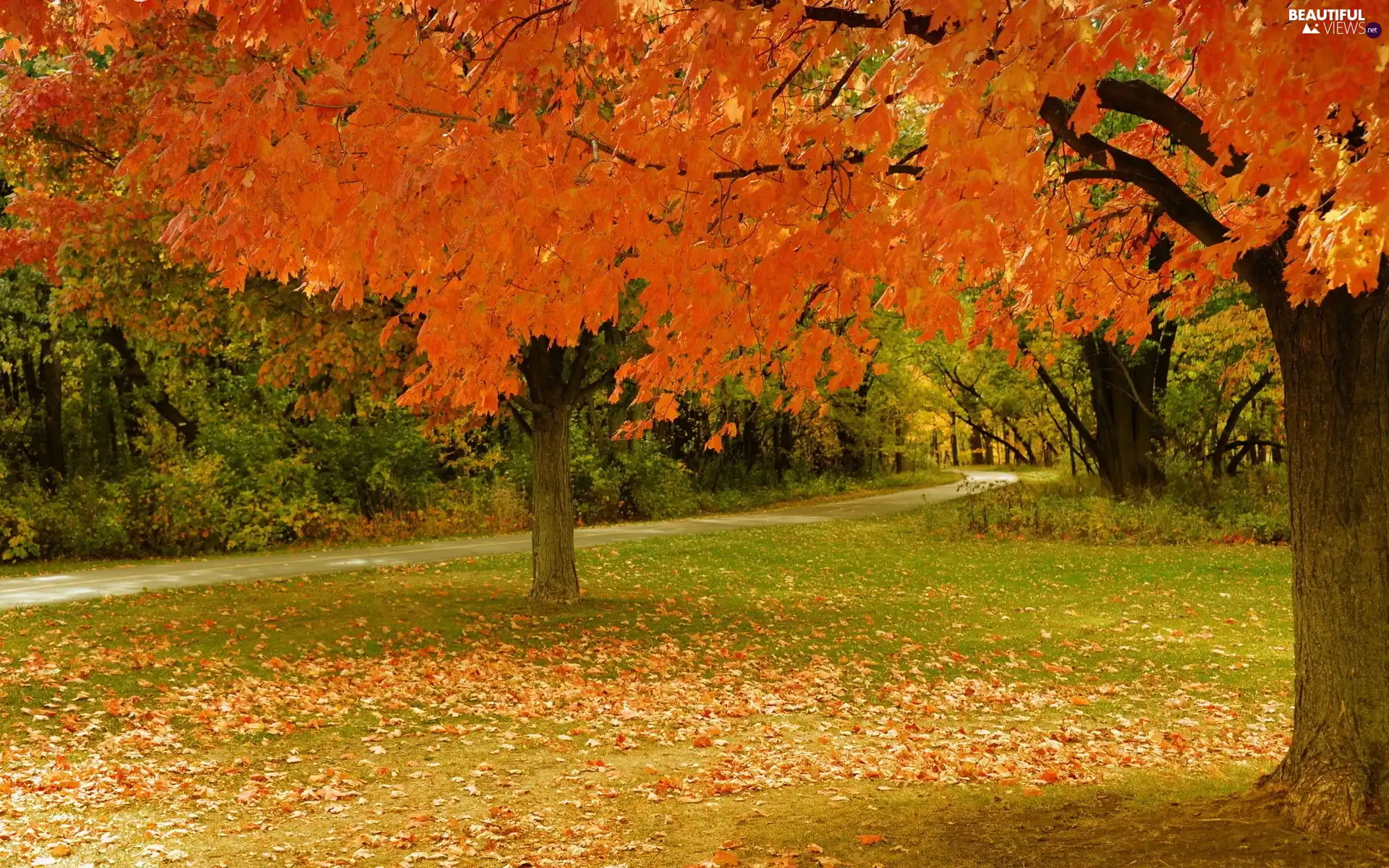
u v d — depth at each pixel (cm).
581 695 1045
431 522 2841
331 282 480
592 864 574
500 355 497
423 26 436
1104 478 2964
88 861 574
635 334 1466
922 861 547
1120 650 1274
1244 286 1964
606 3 350
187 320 1364
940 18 330
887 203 492
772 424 4403
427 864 579
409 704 996
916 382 4366
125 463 3097
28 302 2511
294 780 757
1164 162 712
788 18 406
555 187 412
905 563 2081
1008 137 317
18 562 2152
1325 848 498
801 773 771
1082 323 736
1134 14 293
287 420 2923
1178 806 601
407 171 372
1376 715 536
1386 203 345
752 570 1991
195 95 381
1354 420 543
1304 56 295
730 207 456
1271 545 2295
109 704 941
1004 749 845
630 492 3381
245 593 1606
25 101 1109
